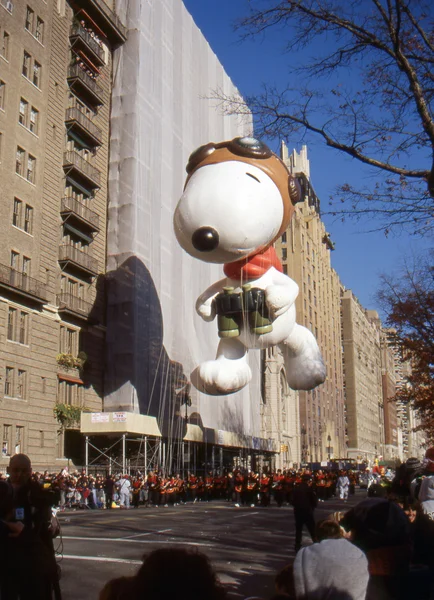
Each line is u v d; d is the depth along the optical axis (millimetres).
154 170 46156
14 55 36844
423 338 29625
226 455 58094
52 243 39344
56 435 37531
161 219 46750
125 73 46062
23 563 5871
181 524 21062
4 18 36281
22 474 6297
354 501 40406
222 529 19609
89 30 44719
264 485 34469
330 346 112875
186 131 51656
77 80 42188
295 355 19156
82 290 41812
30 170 38031
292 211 16984
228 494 41344
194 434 43219
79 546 14633
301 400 92688
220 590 2711
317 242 107875
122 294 42562
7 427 33438
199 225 15656
